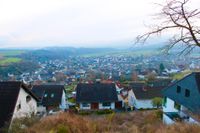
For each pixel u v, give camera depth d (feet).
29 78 330.54
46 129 45.42
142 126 53.88
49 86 167.32
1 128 58.54
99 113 128.98
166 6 29.07
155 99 144.87
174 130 42.47
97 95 159.33
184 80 86.28
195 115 69.15
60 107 153.89
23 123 56.29
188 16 28.43
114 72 374.02
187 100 82.28
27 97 87.35
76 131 44.96
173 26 29.07
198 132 40.81
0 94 74.64
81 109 150.92
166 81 193.57
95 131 47.85
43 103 154.20
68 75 355.56
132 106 158.71
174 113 88.22
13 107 70.74
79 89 163.32
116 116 83.30
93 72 365.61
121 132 47.70
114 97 158.81
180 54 29.37
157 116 95.50
